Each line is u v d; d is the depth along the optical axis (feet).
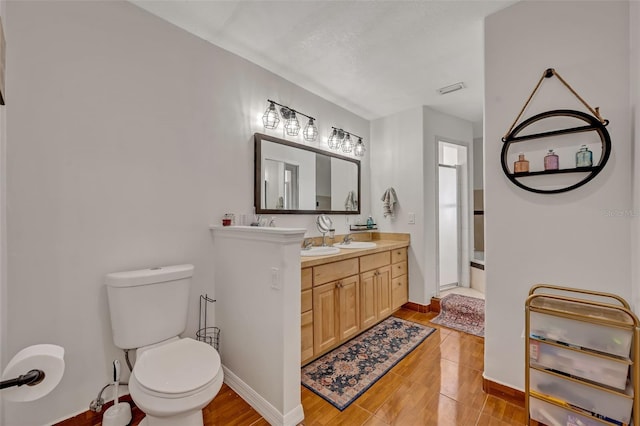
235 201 7.27
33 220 4.55
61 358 3.31
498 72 5.77
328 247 8.80
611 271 4.64
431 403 5.59
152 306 5.21
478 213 13.78
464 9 5.77
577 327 4.41
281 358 4.94
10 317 4.34
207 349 4.97
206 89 6.74
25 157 4.48
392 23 6.20
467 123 12.43
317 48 7.11
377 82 8.86
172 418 4.20
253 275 5.61
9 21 4.37
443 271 12.32
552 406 4.59
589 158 4.74
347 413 5.34
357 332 8.23
